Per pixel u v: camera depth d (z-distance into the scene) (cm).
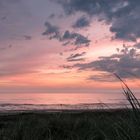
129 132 441
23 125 741
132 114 460
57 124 746
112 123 502
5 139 665
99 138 570
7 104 3488
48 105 3209
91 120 725
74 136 680
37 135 682
